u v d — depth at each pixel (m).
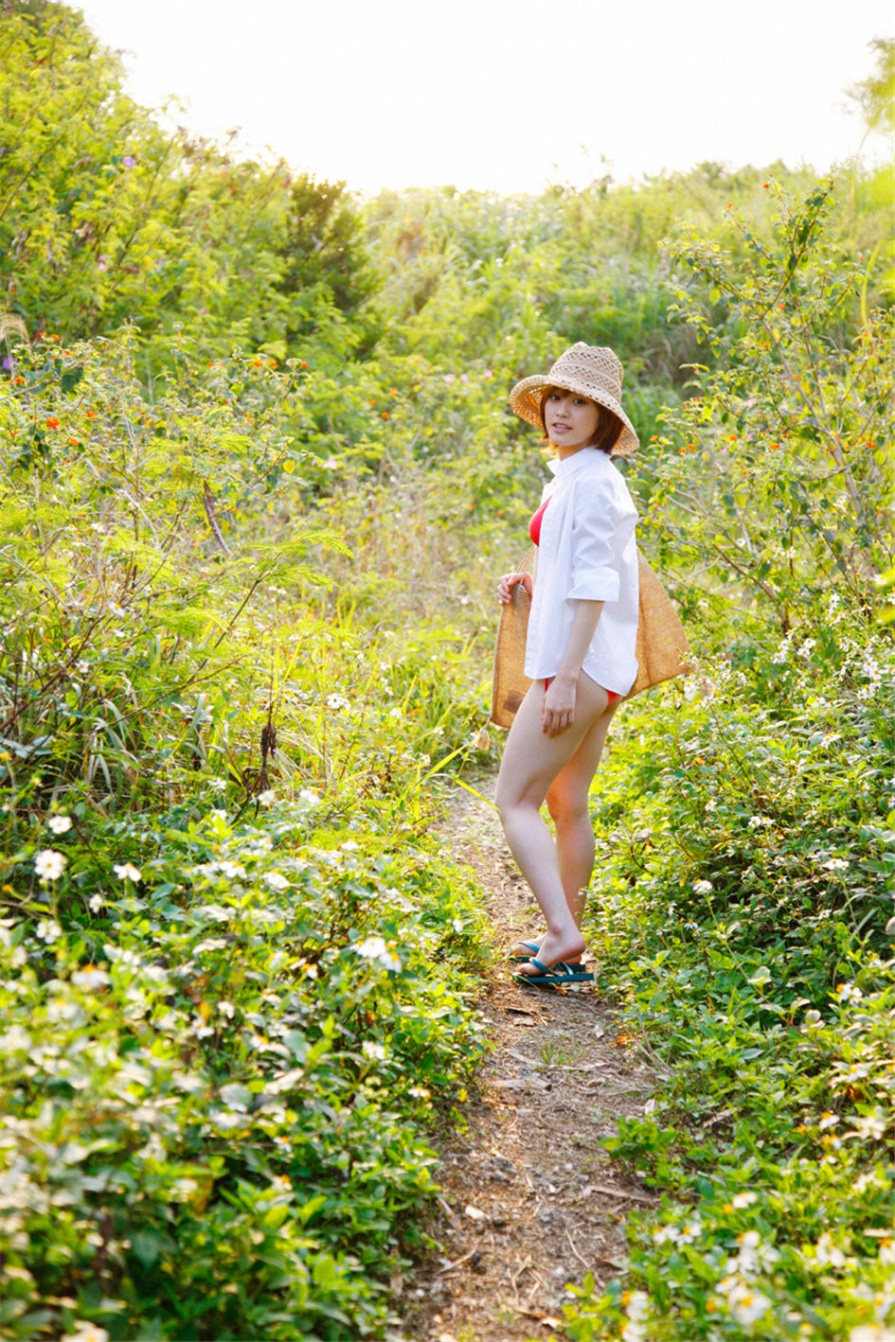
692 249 5.16
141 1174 1.78
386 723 4.52
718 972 3.21
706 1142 2.62
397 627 6.43
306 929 2.61
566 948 3.42
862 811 3.40
